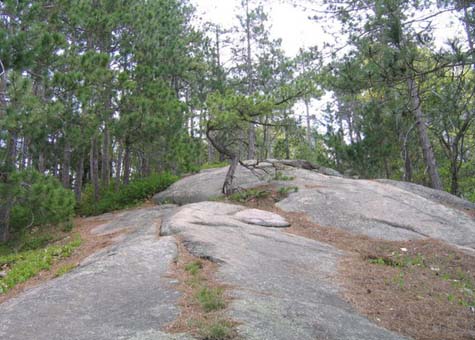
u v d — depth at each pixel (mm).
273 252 8328
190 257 7461
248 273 6750
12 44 10164
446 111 10609
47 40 11234
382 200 12727
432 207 12484
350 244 9922
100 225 13180
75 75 12680
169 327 4578
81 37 17766
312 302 5816
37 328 4723
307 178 15664
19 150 16344
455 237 10594
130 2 17578
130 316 4945
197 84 27781
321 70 13102
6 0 10766
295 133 25797
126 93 15898
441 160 22266
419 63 8828
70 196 11523
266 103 12969
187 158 16891
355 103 25125
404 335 5223
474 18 8820
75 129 13820
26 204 10914
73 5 13617
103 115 15227
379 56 9164
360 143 20578
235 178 16078
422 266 8633
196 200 14805
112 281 6227
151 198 16828
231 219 10500
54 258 9508
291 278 6875
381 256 8992
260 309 5121
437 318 5875
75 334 4512
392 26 7977
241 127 14938
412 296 6766
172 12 21688
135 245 8109
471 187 22094
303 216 11898
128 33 17766
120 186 19141
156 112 16375
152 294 5691
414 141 20828
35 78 13078
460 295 7012
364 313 5863
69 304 5402
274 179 14812
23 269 8672
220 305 5133
